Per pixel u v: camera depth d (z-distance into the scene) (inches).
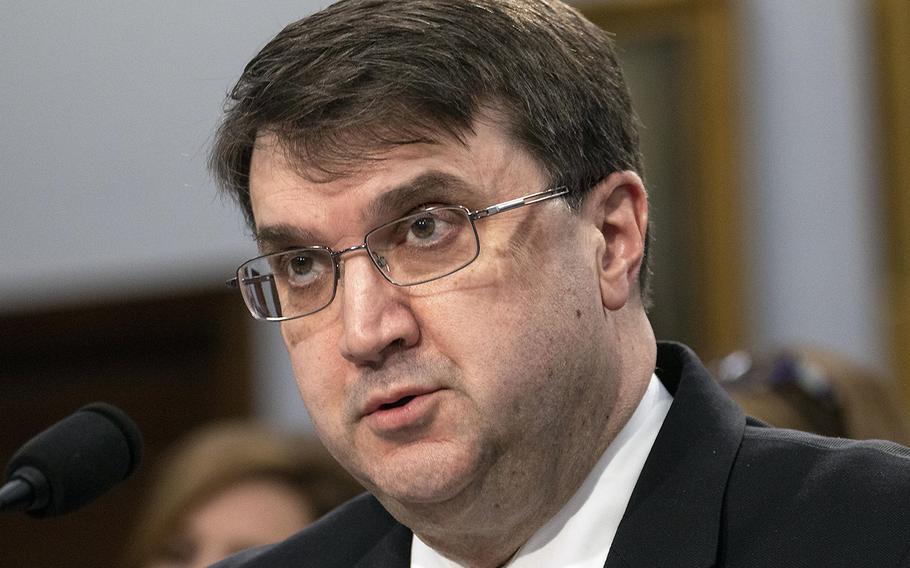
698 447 204.2
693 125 478.3
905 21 449.1
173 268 532.4
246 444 361.7
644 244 213.2
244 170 206.8
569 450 199.9
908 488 189.8
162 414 605.0
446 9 196.5
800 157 464.8
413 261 191.8
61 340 572.4
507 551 207.6
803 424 318.0
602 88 209.6
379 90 188.5
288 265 201.3
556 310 194.7
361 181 190.5
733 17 472.7
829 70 460.4
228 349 572.4
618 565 196.2
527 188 195.2
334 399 197.2
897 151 451.2
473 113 192.4
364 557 227.1
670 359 221.3
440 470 189.3
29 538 631.2
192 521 353.7
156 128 518.0
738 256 471.5
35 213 537.0
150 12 514.0
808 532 190.2
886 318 450.0
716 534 193.9
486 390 189.2
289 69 194.1
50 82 531.8
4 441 612.4
